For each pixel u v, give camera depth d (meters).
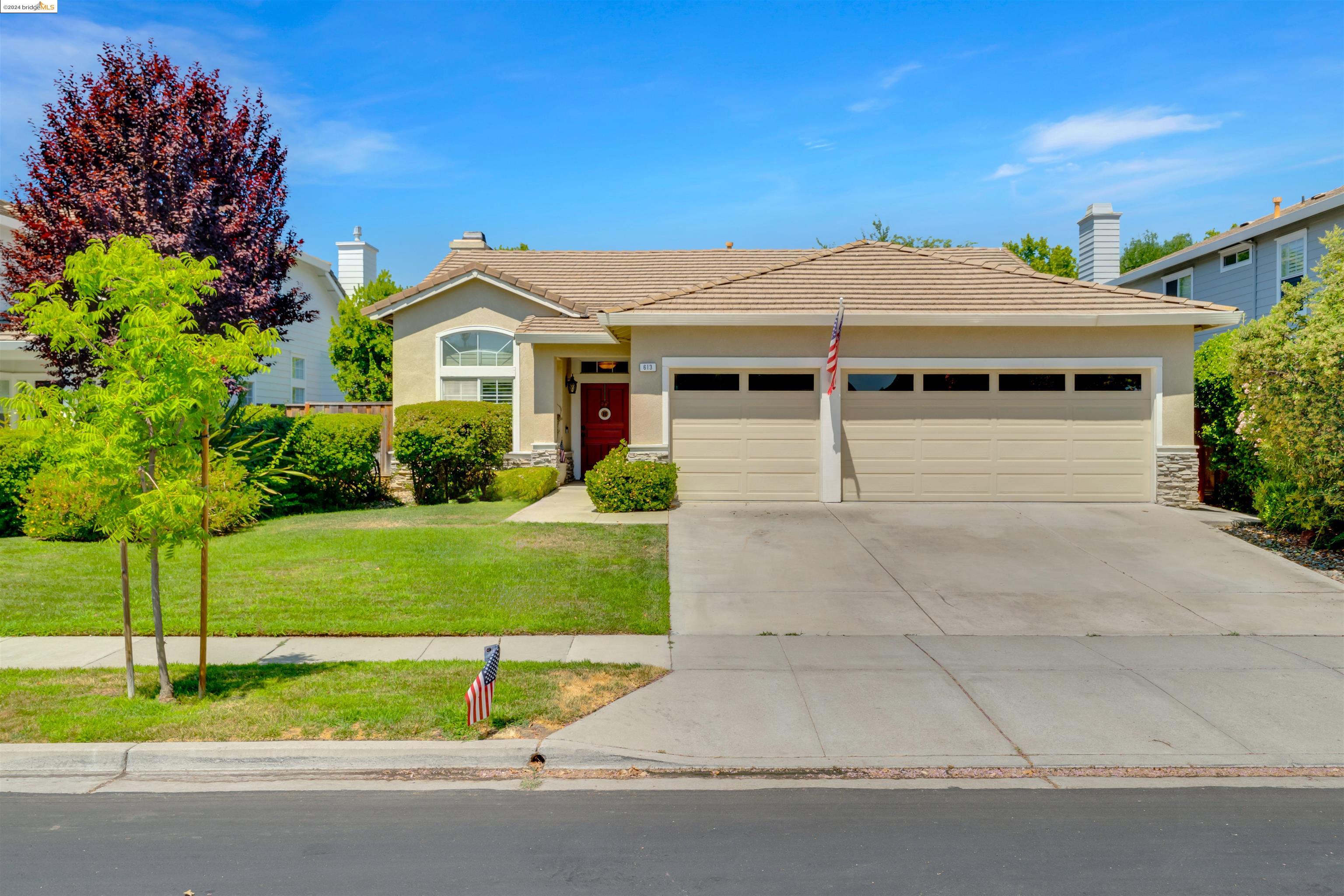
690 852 4.38
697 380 14.52
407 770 5.43
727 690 6.61
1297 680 6.83
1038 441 14.33
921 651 7.58
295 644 7.75
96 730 5.70
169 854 4.36
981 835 4.56
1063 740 5.74
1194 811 4.85
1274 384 11.19
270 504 13.24
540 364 17.58
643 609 8.69
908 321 13.77
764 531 12.23
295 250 17.23
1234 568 10.40
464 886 4.04
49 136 15.32
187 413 6.00
